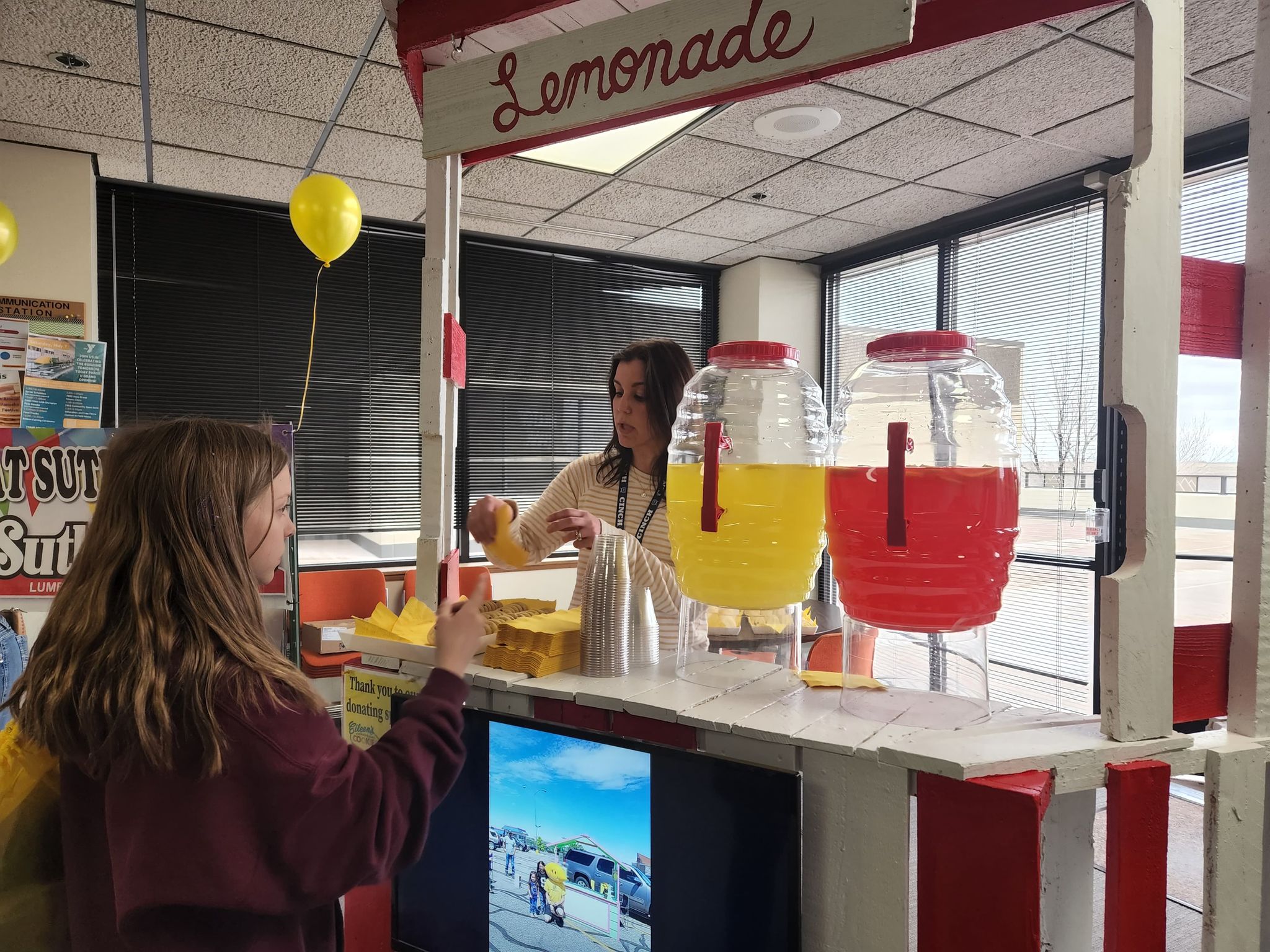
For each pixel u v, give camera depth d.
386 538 4.47
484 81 0.99
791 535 0.83
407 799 0.71
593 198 3.86
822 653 1.95
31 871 0.73
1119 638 0.72
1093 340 3.53
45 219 3.24
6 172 3.18
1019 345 3.88
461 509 4.65
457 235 1.32
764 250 4.83
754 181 3.60
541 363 4.88
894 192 3.76
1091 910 0.90
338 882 0.66
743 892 0.73
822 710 0.82
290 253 4.15
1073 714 0.83
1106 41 2.38
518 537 1.54
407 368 4.47
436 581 1.21
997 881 0.66
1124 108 2.84
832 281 5.09
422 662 1.00
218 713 0.63
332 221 2.96
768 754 0.78
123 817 0.63
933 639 0.82
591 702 0.88
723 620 1.02
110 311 3.76
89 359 2.90
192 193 3.87
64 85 2.68
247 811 0.63
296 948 0.72
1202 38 2.33
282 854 0.63
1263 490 0.77
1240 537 0.79
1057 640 3.66
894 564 0.72
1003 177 3.55
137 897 0.61
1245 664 0.78
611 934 0.80
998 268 3.98
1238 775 0.75
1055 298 3.70
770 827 0.71
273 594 2.14
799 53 0.77
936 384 0.80
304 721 0.67
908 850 0.71
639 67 0.87
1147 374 0.72
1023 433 3.84
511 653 0.97
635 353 1.52
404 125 3.02
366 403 4.35
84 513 2.30
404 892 0.94
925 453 0.79
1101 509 3.40
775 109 2.85
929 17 0.99
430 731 0.76
